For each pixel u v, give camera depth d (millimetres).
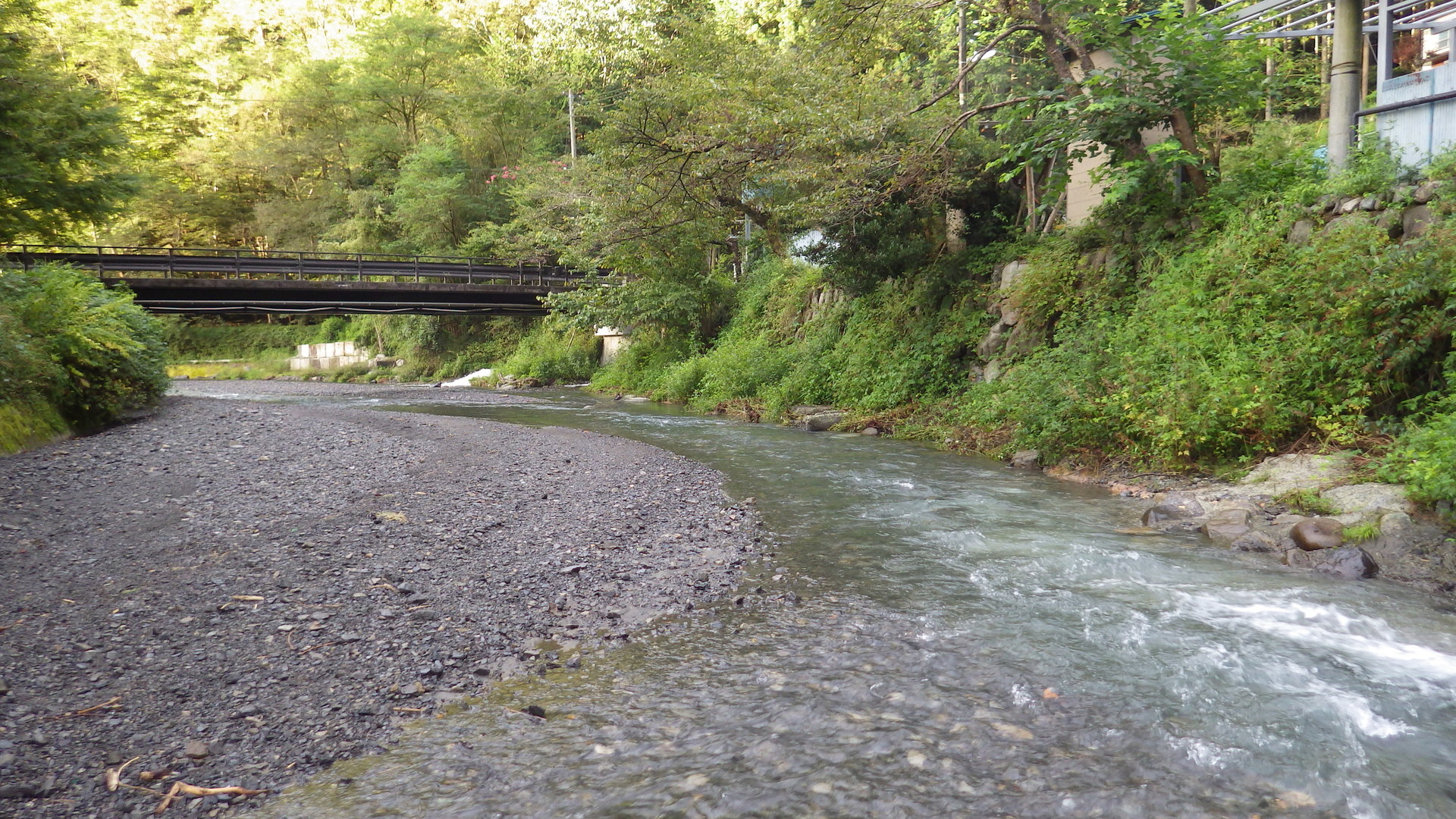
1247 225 10641
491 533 6895
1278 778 3240
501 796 3121
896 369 16578
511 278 32125
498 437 13445
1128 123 11742
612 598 5504
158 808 2982
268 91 45562
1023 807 3033
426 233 37656
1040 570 6184
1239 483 8273
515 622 4980
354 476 8836
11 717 3473
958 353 15711
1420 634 4773
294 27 56094
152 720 3562
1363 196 9328
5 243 15484
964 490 9406
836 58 14484
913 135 14891
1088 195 15781
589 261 24422
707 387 21828
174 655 4176
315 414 15352
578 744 3535
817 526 7676
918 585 5793
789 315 22969
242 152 41531
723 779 3232
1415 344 7637
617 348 31828
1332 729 3645
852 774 3262
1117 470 9867
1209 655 4473
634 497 8727
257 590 5125
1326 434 8258
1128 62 11555
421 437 12945
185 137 44344
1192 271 10898
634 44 22531
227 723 3592
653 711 3846
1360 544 6254
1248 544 6633
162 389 14625
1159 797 3094
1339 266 8273
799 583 5887
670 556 6531
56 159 13875
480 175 39969
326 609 4902
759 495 9156
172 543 5977
